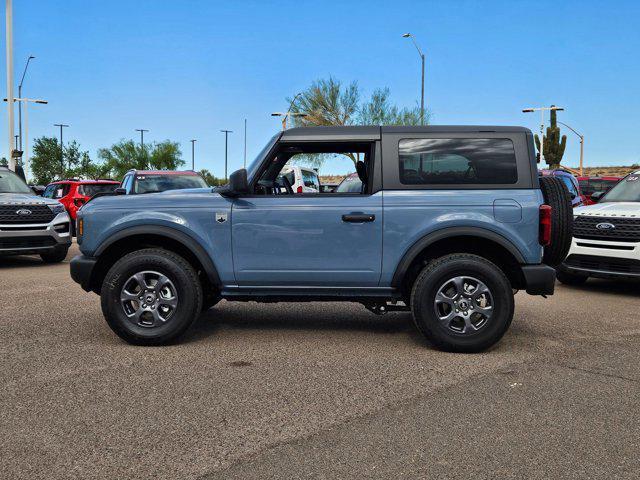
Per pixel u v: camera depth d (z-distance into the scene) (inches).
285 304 290.5
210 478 113.3
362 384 168.7
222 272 207.9
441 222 199.9
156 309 206.4
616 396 159.3
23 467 117.6
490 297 198.5
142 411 147.1
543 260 208.7
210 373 178.1
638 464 119.8
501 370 182.5
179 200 208.8
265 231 205.8
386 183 204.7
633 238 309.0
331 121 1357.0
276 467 117.7
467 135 205.0
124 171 2546.8
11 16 902.4
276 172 226.2
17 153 881.5
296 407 150.3
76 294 314.7
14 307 278.4
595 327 244.1
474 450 125.8
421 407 150.7
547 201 205.3
